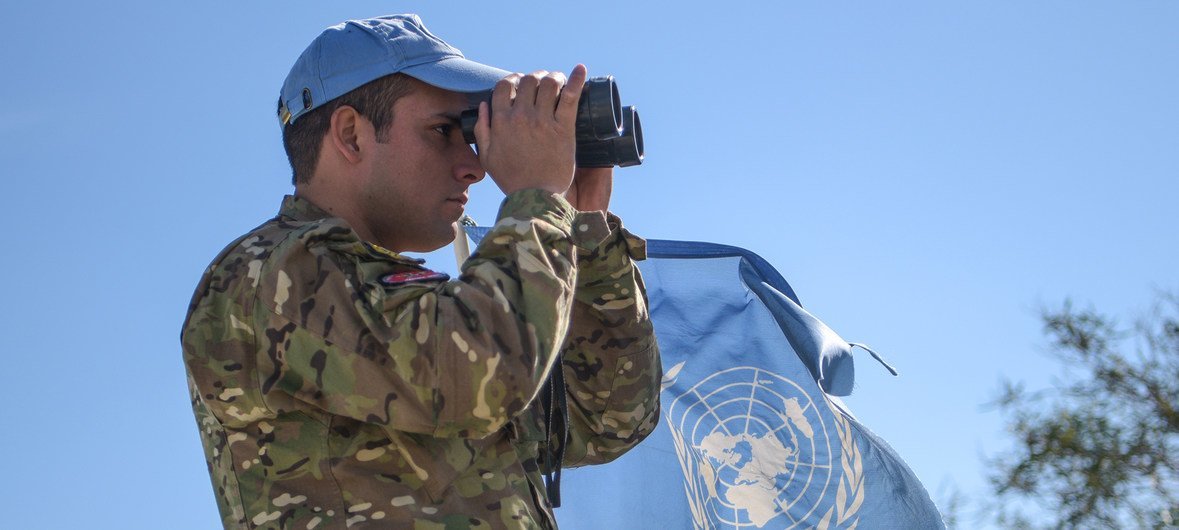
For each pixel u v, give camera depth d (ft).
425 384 6.88
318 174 8.21
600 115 8.07
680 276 14.61
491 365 6.90
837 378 14.65
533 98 7.95
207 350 7.15
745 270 14.57
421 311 6.97
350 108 8.16
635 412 9.18
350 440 7.15
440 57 8.29
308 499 7.07
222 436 7.40
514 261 7.34
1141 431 22.54
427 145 8.21
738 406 13.96
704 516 13.50
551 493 8.29
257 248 7.36
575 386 9.15
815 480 13.64
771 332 14.26
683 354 14.24
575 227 7.90
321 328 6.97
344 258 7.27
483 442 7.52
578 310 9.02
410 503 7.09
